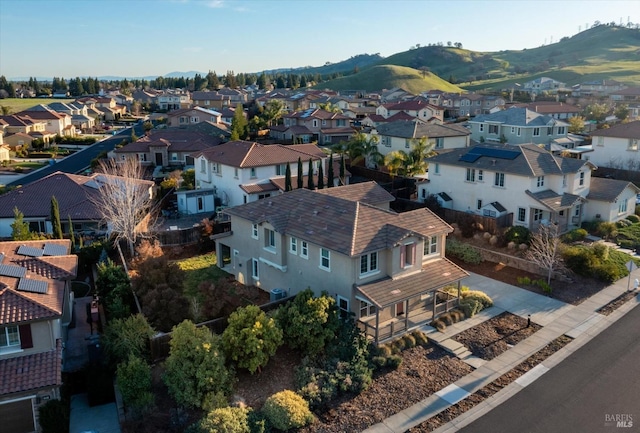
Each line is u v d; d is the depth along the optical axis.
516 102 144.75
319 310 27.19
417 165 64.31
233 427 21.25
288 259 33.91
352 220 31.33
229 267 40.50
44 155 98.50
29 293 24.53
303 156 59.94
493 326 31.75
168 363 24.41
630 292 36.53
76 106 147.75
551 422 22.83
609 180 51.12
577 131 97.44
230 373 24.59
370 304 30.39
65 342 29.34
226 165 57.03
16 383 21.73
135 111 174.62
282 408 22.52
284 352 27.83
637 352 28.52
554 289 37.06
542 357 28.22
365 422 22.97
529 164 46.66
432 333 30.62
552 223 42.28
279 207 36.41
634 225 49.06
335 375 25.36
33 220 49.25
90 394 24.08
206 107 154.00
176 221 53.78
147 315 29.77
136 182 49.78
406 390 25.31
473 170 50.69
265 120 114.56
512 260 41.09
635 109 114.25
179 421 22.56
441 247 34.28
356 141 74.31
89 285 38.91
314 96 157.25
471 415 23.42
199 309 31.83
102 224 49.16
